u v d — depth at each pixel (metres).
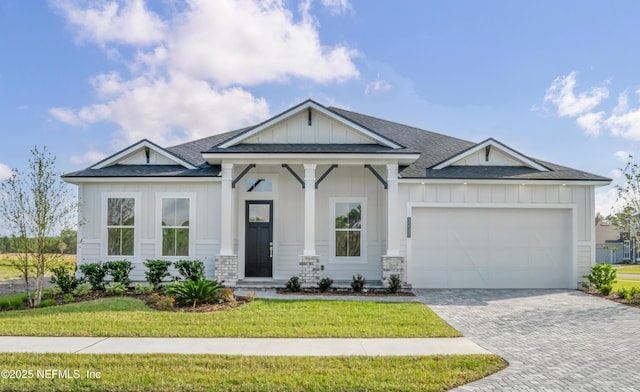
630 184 14.19
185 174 15.06
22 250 11.30
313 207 14.13
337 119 14.83
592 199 14.88
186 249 15.10
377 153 13.94
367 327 8.47
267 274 15.84
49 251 11.98
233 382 5.47
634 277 23.70
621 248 47.56
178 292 10.74
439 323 8.88
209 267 15.01
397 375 5.74
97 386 5.34
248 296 11.62
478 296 12.99
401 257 14.02
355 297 12.49
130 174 14.99
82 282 13.57
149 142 15.73
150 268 13.92
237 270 14.69
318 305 10.79
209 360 6.29
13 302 10.74
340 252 15.76
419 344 7.36
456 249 14.83
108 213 15.19
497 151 15.73
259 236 15.93
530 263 14.82
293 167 15.95
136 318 9.06
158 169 15.55
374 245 15.73
